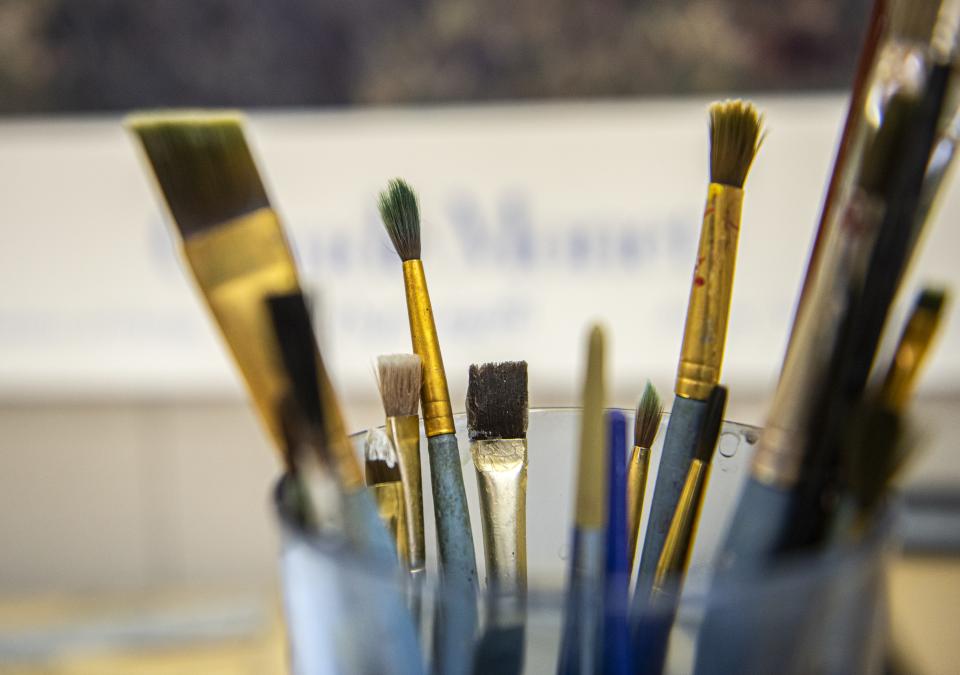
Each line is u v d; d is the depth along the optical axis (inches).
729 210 10.2
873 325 8.8
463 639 8.8
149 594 26.2
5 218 31.9
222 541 35.5
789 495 8.9
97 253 32.4
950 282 31.2
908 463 8.5
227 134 9.6
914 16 8.8
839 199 9.3
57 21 30.3
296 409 9.0
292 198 31.9
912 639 20.4
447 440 10.4
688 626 8.7
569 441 10.7
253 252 9.5
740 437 10.2
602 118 31.3
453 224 32.1
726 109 10.2
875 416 8.5
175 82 31.0
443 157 31.7
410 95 31.3
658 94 31.0
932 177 9.0
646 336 32.8
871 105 9.0
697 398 10.2
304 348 8.9
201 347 33.3
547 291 32.5
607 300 32.6
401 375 10.3
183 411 34.4
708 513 10.2
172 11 30.4
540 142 31.6
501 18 30.7
